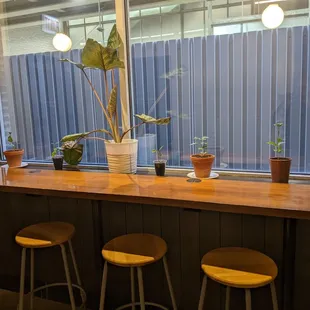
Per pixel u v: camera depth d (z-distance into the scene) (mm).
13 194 2340
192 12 2076
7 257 2459
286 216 1292
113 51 1933
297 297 1689
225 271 1384
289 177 1933
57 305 2250
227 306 1643
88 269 2186
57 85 2537
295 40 1876
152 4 2158
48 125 2627
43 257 2324
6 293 2426
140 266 1526
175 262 1924
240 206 1360
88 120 2479
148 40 2207
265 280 1309
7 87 2695
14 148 2637
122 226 2020
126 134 2307
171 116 2230
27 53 2584
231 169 2125
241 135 2074
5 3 2574
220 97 2088
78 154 2326
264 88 1979
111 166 2156
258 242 1726
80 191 1670
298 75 1896
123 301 2088
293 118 1944
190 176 1981
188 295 1920
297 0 1844
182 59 2143
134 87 2293
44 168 2492
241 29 1980
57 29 2449
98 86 2393
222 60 2049
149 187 1706
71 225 2000
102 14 2295
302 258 1654
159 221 1924
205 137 2107
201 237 1841
